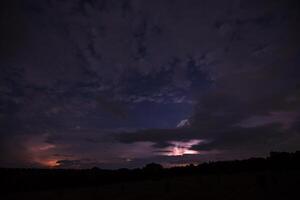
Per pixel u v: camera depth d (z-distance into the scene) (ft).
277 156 192.13
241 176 165.58
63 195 147.23
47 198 140.67
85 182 194.90
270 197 100.07
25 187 176.86
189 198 113.80
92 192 152.46
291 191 106.11
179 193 127.44
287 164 176.86
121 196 133.59
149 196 126.52
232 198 105.91
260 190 113.29
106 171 225.76
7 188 169.58
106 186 180.24
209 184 147.74
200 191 128.36
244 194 110.22
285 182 122.52
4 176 190.70
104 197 134.92
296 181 121.90
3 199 144.15
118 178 210.18
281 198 97.76
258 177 130.00
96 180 201.98
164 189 142.10
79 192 155.63
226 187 131.44
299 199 95.20
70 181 197.36
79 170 224.74
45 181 189.78
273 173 152.87
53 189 173.88
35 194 155.33
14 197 147.95
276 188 113.09
